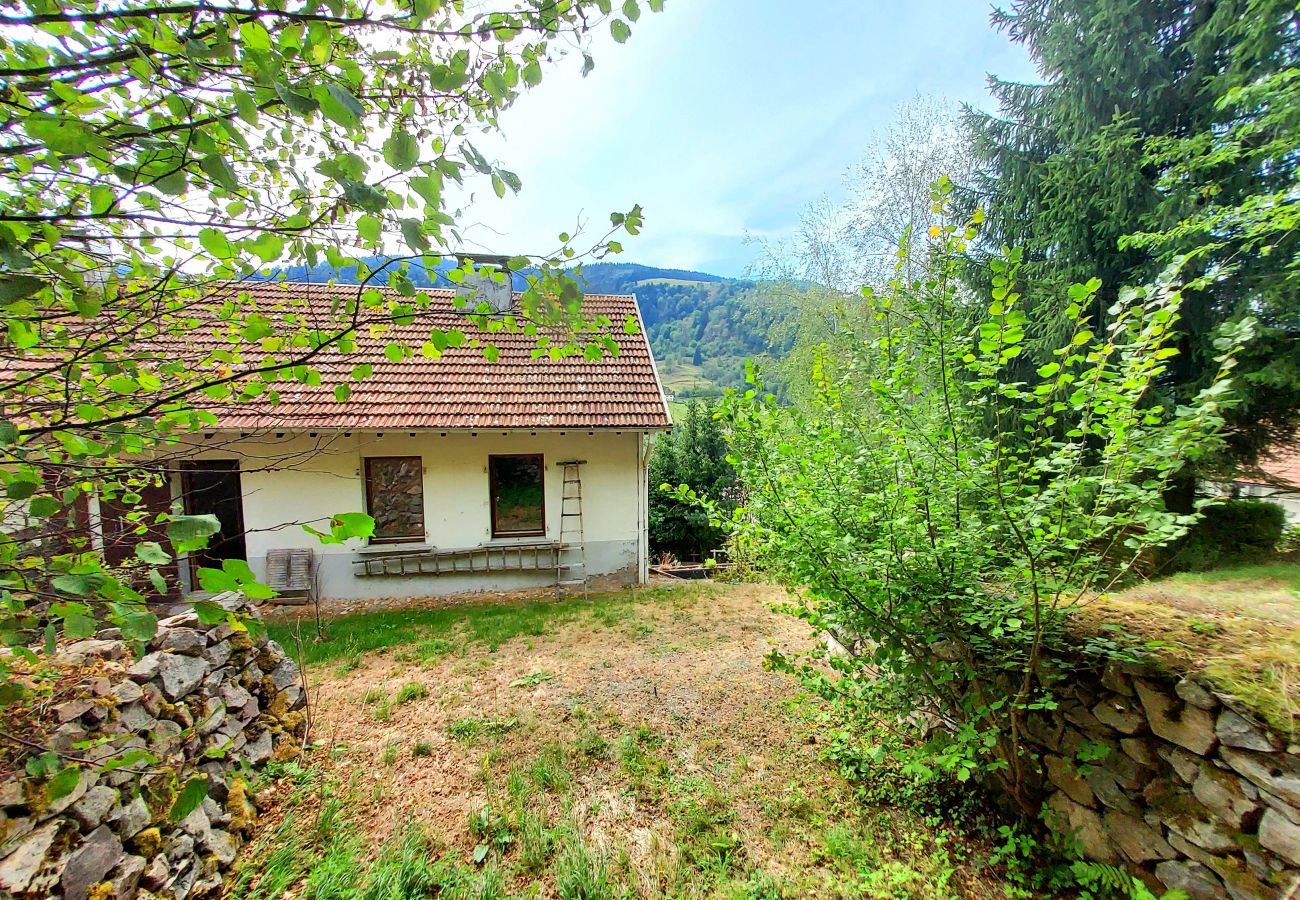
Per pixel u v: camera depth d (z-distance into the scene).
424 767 3.45
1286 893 1.87
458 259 1.85
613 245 1.82
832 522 2.76
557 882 2.58
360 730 3.90
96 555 1.60
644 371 8.60
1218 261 5.53
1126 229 6.19
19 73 1.22
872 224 13.50
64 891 1.94
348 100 1.19
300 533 7.53
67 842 2.01
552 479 8.07
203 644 3.23
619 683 4.72
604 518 8.24
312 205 1.89
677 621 6.51
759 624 6.40
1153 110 6.31
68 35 1.32
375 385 7.55
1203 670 2.19
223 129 1.42
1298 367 5.01
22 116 1.17
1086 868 2.45
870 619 2.78
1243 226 4.06
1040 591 2.42
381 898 2.41
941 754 2.87
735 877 2.64
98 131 1.22
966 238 2.43
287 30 1.33
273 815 2.99
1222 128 5.78
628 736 3.82
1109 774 2.49
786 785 3.32
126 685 2.58
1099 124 6.59
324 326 2.54
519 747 3.67
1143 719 2.38
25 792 1.94
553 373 8.36
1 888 1.76
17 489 1.38
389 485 7.75
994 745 2.69
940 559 2.51
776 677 4.82
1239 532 4.77
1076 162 6.54
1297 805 1.87
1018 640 2.59
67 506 1.70
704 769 3.47
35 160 1.38
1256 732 1.99
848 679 3.27
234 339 2.29
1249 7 5.02
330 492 7.51
